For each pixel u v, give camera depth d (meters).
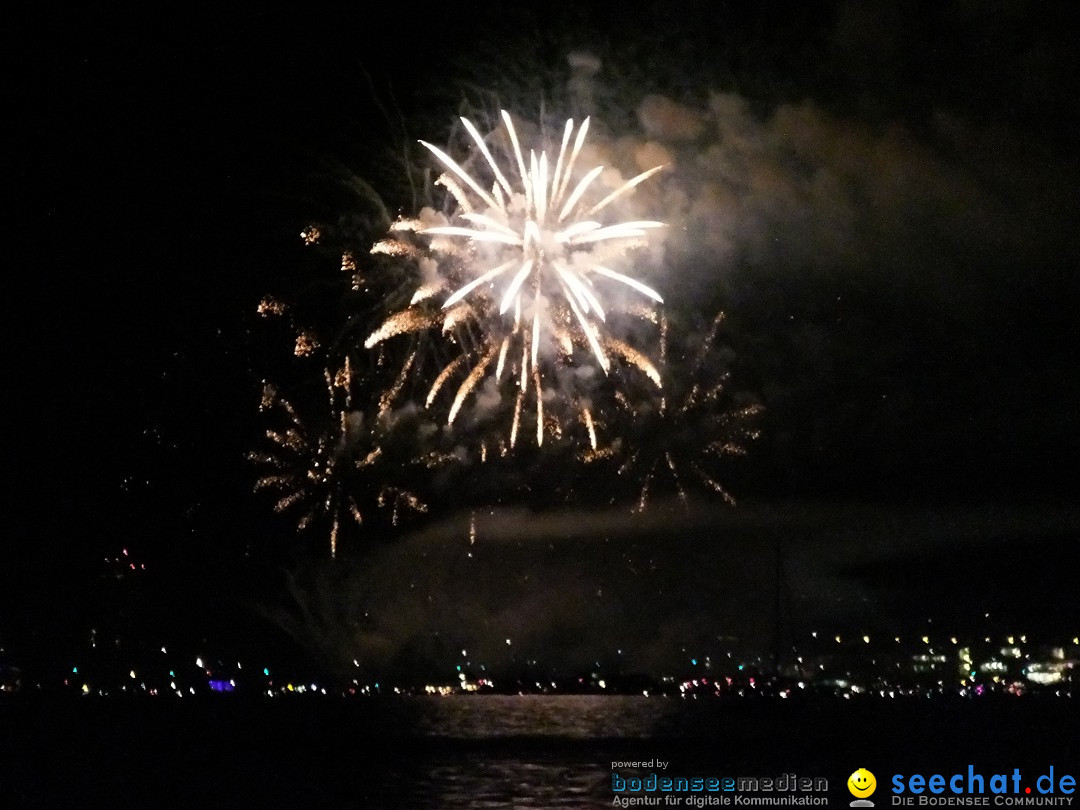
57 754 73.69
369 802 52.59
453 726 120.00
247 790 57.25
